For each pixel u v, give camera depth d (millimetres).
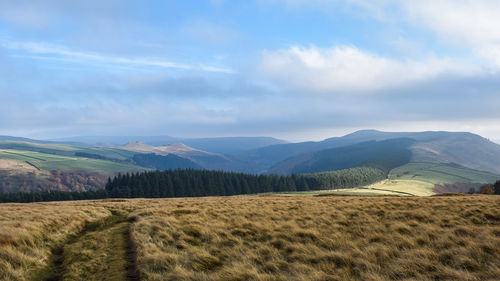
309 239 12703
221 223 15938
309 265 9586
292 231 13938
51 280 8617
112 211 23438
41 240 12062
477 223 14438
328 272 8914
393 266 9055
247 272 8703
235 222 16188
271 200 30734
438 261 9492
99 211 21891
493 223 14289
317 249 11234
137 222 16672
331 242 12148
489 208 17156
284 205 23719
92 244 12562
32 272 8844
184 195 158375
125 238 13766
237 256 10711
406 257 10000
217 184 171500
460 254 9812
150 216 18375
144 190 151625
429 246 11086
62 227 14938
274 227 14898
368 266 9133
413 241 11773
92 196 139875
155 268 9273
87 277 8680
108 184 165250
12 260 9031
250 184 184500
